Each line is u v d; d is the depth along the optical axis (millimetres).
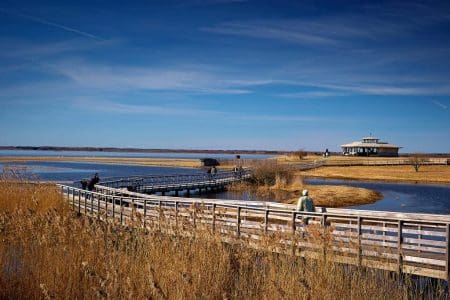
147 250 9547
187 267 8703
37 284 8297
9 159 132125
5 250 10016
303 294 7855
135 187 36562
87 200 22328
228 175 50594
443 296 9109
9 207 16672
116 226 11305
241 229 13305
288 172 49656
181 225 11102
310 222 11969
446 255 9641
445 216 12617
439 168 78250
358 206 33906
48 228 10844
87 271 8289
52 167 91312
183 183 42531
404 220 10211
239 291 8641
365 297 8234
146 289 7914
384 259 10055
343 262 9898
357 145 114812
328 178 63469
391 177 62719
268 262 9047
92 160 133625
